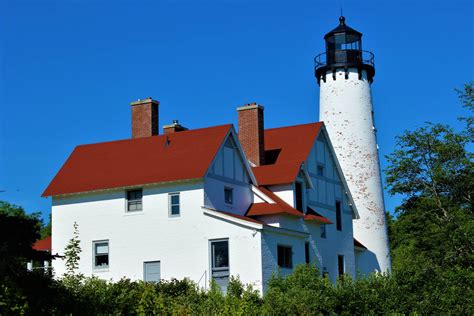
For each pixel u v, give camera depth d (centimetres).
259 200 4497
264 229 3994
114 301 2862
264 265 3962
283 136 5034
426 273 3284
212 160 4206
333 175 5141
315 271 3434
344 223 5169
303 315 2869
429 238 4459
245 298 3055
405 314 3062
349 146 5509
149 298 2894
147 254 4219
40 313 2566
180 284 3559
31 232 2672
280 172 4609
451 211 4741
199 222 4119
